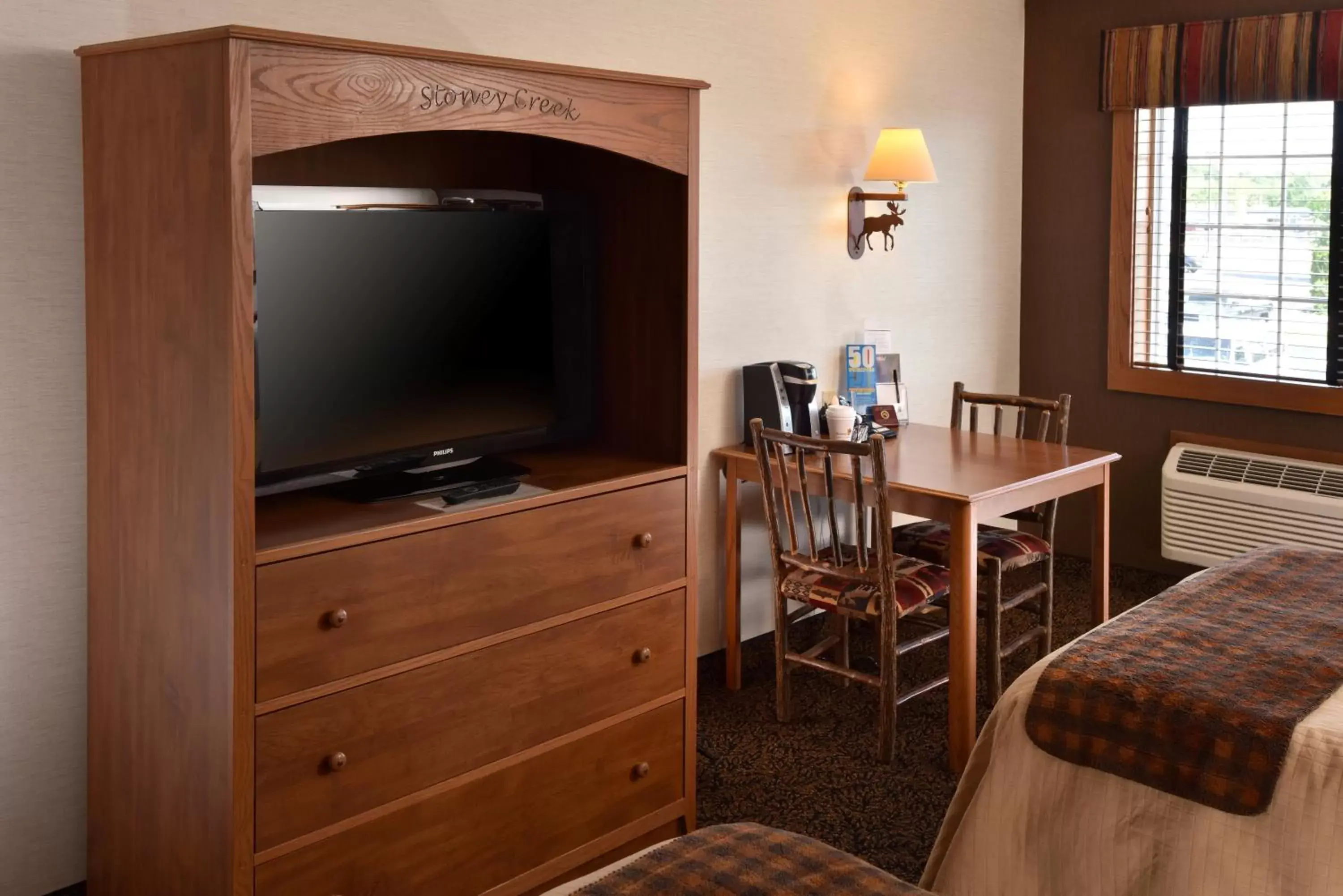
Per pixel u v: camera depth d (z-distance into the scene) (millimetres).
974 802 2340
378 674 2207
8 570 2398
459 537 2305
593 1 3324
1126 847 2131
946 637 3867
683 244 2705
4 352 2344
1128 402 4914
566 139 2383
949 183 4680
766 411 3799
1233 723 2082
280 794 2100
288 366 2250
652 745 2746
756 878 1554
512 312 2676
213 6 2549
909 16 4375
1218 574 2855
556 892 1628
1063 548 5199
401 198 2465
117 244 2186
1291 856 1975
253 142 1935
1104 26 4766
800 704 3645
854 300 4312
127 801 2340
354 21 2797
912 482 3311
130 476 2225
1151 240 4785
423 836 2318
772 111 3900
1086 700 2227
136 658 2266
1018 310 5156
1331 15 4156
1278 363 4504
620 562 2617
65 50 2355
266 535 2131
